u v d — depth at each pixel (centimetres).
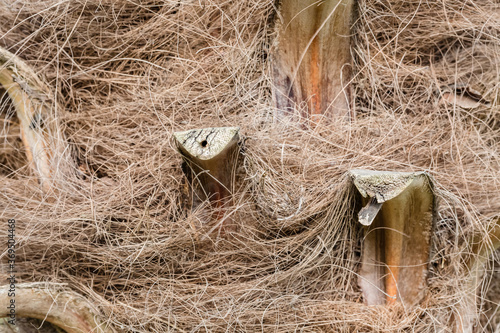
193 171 111
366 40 141
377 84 144
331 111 138
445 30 152
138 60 151
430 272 117
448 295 119
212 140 103
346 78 138
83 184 138
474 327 130
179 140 104
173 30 148
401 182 101
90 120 146
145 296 124
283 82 136
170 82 147
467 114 146
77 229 128
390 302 120
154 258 126
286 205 124
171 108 144
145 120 145
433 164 136
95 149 144
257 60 139
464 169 137
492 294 142
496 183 135
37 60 146
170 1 148
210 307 122
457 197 121
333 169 133
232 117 138
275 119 135
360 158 135
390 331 117
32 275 127
